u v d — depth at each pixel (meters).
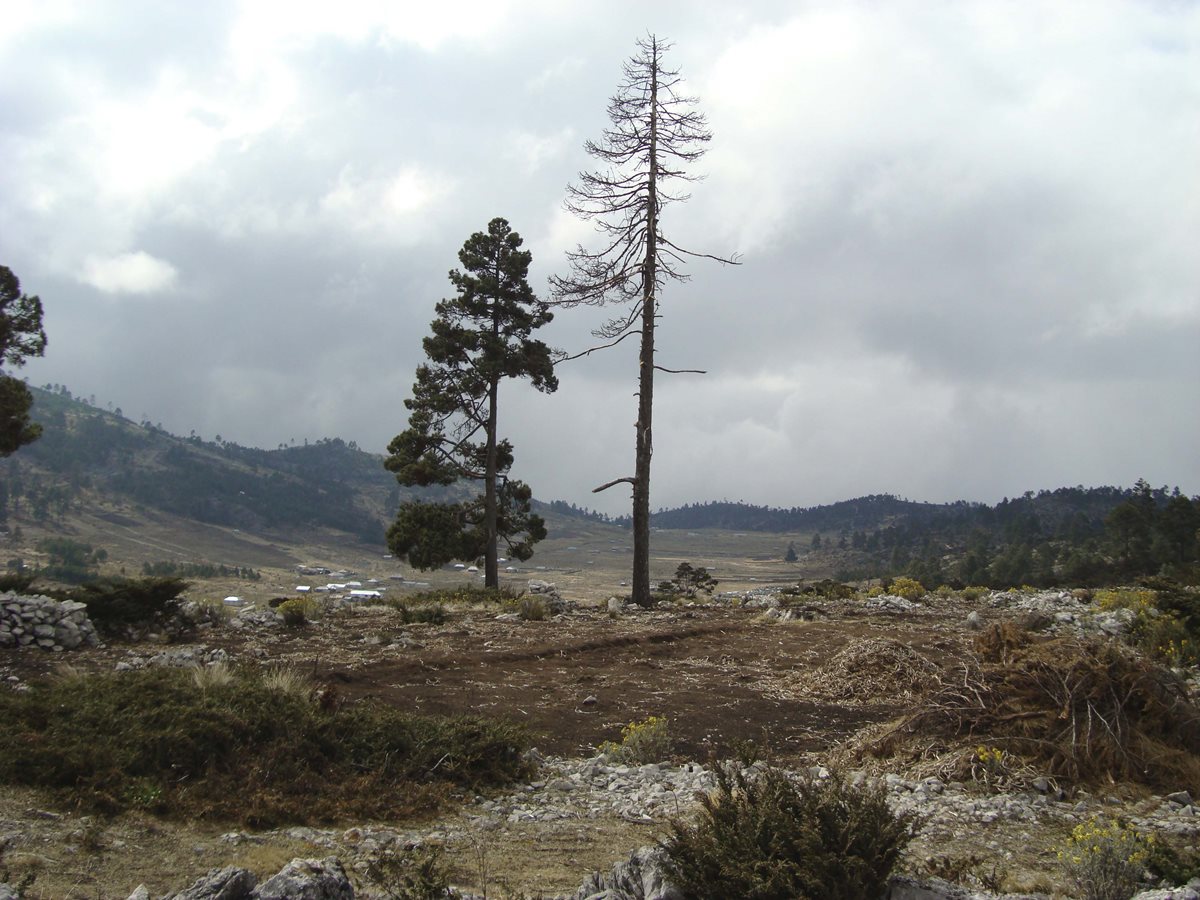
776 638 19.33
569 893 6.07
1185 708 10.09
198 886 5.04
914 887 5.58
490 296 36.38
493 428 36.12
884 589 30.06
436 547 35.88
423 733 9.59
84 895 5.52
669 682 14.84
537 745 11.11
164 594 17.30
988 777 9.12
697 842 5.49
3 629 14.47
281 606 20.92
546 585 30.50
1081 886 6.24
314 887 5.04
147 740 7.93
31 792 7.05
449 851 7.05
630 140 29.22
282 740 8.70
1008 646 11.73
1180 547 71.12
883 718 12.76
